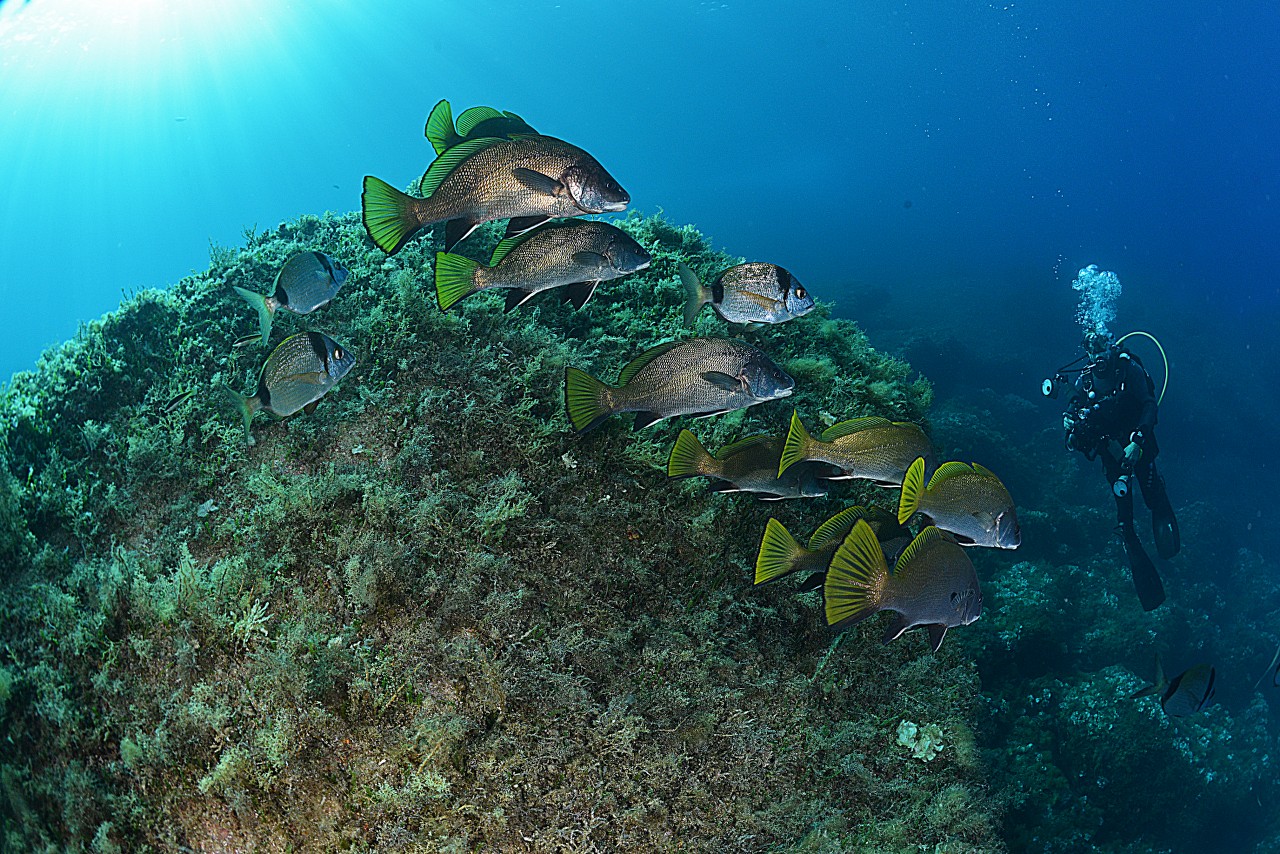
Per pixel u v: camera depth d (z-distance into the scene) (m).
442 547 1.58
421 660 1.47
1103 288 15.78
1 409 1.76
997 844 1.76
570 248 1.60
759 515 1.84
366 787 1.37
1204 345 11.80
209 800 1.34
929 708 1.81
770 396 1.56
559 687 1.49
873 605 1.43
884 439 1.58
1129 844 2.70
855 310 12.57
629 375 1.56
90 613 1.45
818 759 1.67
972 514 1.54
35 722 1.38
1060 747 2.87
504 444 1.76
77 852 1.30
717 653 1.67
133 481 1.66
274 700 1.38
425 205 1.57
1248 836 3.00
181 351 1.87
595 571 1.67
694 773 1.54
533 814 1.42
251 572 1.50
